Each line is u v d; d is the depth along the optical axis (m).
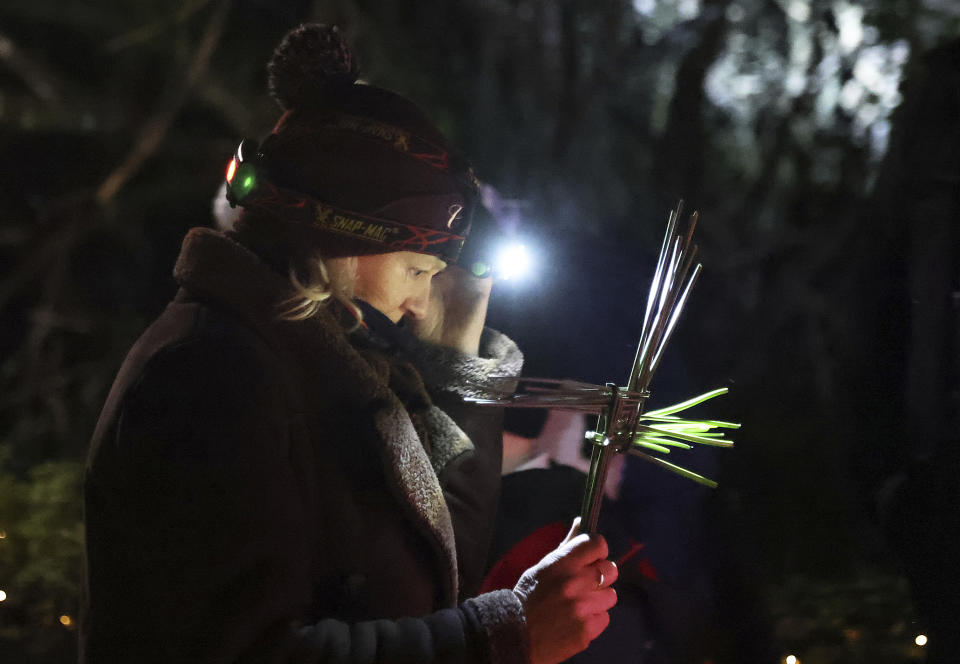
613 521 2.89
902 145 3.12
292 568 1.83
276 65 2.11
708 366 4.32
